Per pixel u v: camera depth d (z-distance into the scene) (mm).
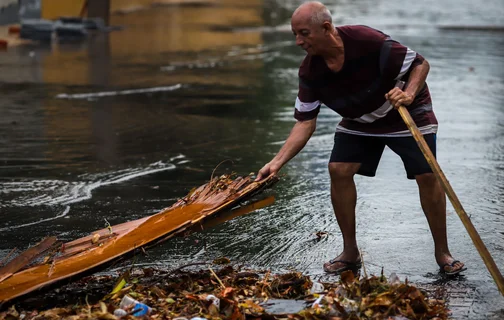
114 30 36438
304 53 29719
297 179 12211
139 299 7051
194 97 19922
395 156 13820
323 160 13562
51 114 17266
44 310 7090
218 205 7633
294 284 7430
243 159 13461
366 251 8922
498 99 20172
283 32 37375
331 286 7523
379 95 7875
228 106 18766
